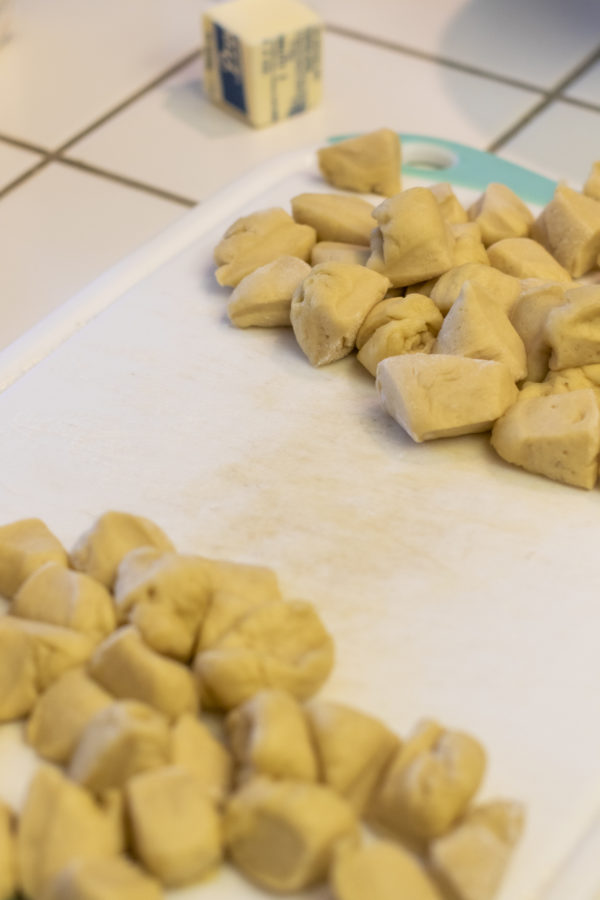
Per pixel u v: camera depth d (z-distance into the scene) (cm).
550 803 44
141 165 69
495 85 74
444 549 49
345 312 54
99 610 46
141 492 51
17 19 78
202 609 46
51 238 66
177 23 78
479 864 41
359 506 51
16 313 62
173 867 41
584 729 45
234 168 69
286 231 58
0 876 41
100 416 53
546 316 53
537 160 69
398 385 52
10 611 47
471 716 45
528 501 51
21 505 50
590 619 48
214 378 55
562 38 77
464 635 47
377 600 48
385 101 73
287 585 48
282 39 69
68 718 44
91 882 40
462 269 55
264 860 42
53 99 73
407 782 42
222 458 52
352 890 41
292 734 43
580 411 51
